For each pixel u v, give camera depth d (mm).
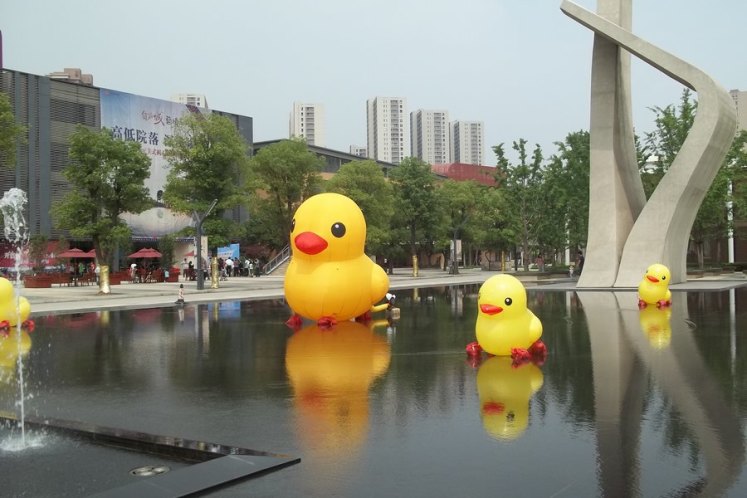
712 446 5578
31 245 44125
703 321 15242
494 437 5949
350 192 46781
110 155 31281
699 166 25484
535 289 27766
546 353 10906
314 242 14820
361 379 8961
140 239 51750
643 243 26266
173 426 6617
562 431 6105
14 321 15867
